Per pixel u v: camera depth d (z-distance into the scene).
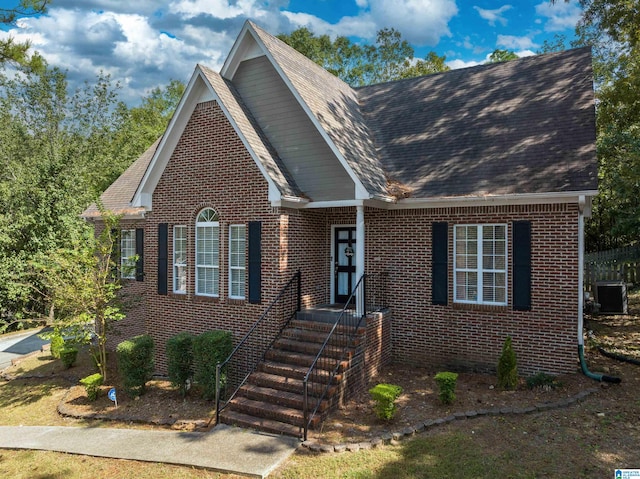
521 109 13.30
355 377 10.45
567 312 10.78
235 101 13.11
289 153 12.93
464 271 12.07
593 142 11.23
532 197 10.60
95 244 13.13
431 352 12.37
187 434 9.16
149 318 14.44
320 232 13.63
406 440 8.05
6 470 8.27
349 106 15.77
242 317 12.45
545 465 6.95
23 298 22.92
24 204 24.53
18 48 10.14
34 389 13.46
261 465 7.53
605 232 26.22
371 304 13.15
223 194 12.81
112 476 7.70
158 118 45.19
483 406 9.30
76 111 36.97
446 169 12.44
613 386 9.98
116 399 11.70
